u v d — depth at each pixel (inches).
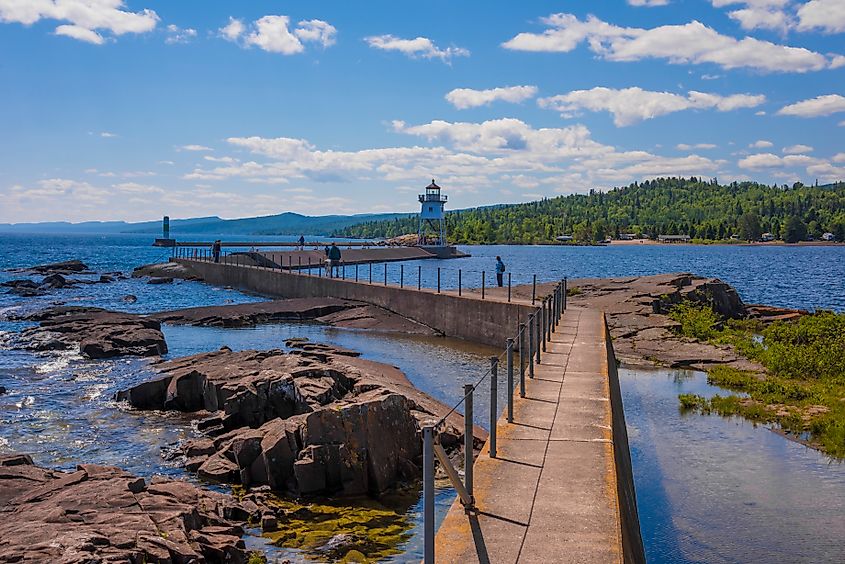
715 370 1011.3
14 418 732.7
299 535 443.8
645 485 587.5
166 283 2652.6
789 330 1207.6
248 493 513.7
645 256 6102.4
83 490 418.6
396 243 5354.3
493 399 374.9
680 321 1339.8
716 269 4079.7
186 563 353.1
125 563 321.7
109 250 6653.5
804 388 877.8
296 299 1729.8
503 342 1198.3
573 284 1755.7
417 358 1097.4
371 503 502.9
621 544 271.0
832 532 497.4
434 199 5078.7
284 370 748.0
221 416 705.0
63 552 321.1
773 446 684.1
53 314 1507.1
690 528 505.4
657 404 845.2
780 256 6190.9
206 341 1264.8
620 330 1278.3
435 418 637.9
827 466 629.0
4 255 5369.1
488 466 357.7
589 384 545.6
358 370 796.6
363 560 405.7
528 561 257.9
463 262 4591.5
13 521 369.7
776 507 540.7
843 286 2876.5
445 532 282.0
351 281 1756.9
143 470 570.9
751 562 454.0
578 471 349.7
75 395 830.5
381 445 534.0
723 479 599.5
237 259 3016.7
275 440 530.6
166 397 772.0
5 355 1083.9
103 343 1082.1
